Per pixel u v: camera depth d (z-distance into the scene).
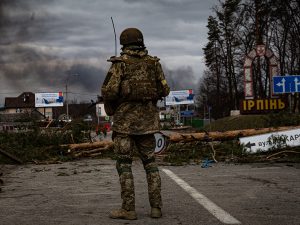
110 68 5.07
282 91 18.66
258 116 30.47
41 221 4.89
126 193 4.92
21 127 15.06
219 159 11.71
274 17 46.38
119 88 5.04
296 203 5.58
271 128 13.81
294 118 14.91
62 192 7.02
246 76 35.44
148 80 5.08
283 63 49.34
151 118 5.11
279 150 12.25
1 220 4.98
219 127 34.09
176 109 96.44
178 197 6.20
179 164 10.80
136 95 5.01
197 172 9.24
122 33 5.21
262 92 53.62
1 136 14.51
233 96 67.25
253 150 12.34
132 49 5.16
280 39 50.00
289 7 43.88
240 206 5.46
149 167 5.06
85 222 4.79
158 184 5.00
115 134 5.11
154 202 4.97
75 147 13.75
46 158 13.38
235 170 9.42
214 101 86.25
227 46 61.94
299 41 45.50
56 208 5.65
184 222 4.68
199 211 5.21
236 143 12.80
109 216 5.02
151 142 5.12
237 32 56.09
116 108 5.14
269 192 6.45
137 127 5.03
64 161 13.15
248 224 4.53
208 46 71.31
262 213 5.03
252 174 8.62
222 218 4.81
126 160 5.04
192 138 13.10
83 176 9.20
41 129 14.95
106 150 13.89
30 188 7.61
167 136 12.30
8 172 10.41
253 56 35.16
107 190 7.10
